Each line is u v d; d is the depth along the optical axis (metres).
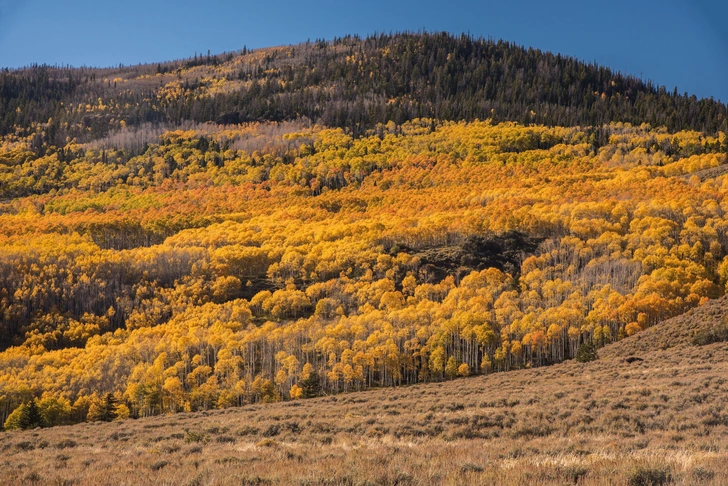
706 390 30.08
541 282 120.38
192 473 16.72
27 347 116.31
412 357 91.56
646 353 58.41
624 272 114.44
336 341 93.25
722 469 13.57
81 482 16.61
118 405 79.44
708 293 101.31
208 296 141.00
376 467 15.64
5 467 21.89
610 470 13.98
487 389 48.47
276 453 20.91
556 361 92.44
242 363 93.19
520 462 15.79
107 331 129.25
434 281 132.88
